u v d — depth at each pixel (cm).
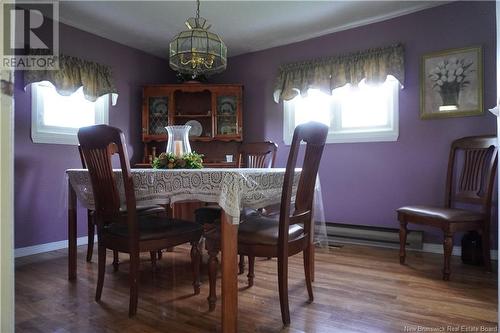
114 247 164
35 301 173
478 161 238
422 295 179
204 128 385
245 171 147
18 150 264
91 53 321
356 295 180
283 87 348
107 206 164
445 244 205
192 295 182
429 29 278
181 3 272
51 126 290
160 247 162
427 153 279
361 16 297
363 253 267
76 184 199
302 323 148
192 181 150
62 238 292
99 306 167
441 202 272
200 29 213
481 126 255
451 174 251
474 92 258
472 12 260
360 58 306
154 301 174
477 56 257
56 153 290
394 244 281
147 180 161
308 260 172
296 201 159
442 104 271
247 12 288
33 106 274
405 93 290
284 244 146
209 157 397
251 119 380
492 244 247
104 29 319
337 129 328
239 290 188
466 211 215
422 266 232
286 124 355
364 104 317
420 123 283
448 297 176
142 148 373
